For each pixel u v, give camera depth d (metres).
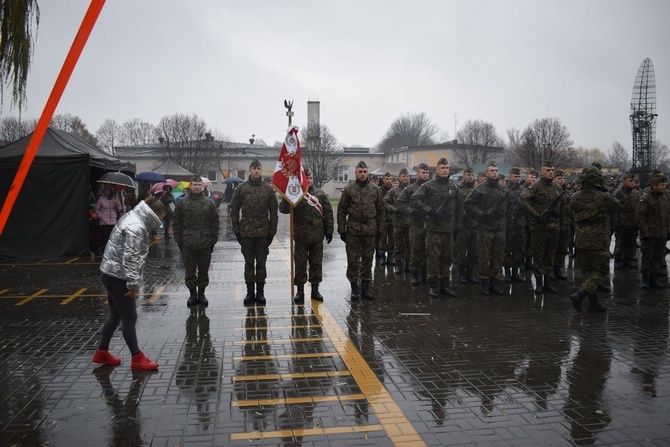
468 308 7.75
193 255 7.78
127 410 4.26
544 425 4.00
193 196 7.84
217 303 8.04
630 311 7.55
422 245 9.38
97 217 13.20
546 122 39.03
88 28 2.26
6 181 12.41
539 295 8.67
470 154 53.56
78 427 3.96
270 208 7.92
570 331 6.53
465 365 5.30
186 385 4.79
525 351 5.74
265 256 7.99
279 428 3.95
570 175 33.56
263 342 6.07
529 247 11.06
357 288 8.28
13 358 5.50
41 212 12.57
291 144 7.91
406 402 4.42
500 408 4.30
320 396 4.54
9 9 7.67
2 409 4.28
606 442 3.73
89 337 6.26
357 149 65.56
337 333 6.43
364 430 3.92
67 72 2.29
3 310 7.56
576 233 7.54
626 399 4.47
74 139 14.84
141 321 6.98
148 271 10.93
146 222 5.12
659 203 8.90
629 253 11.19
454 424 4.02
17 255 12.49
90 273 10.58
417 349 5.82
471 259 9.66
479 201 8.70
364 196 8.16
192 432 3.89
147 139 69.19
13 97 7.97
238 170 56.94
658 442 3.73
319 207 8.07
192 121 53.16
